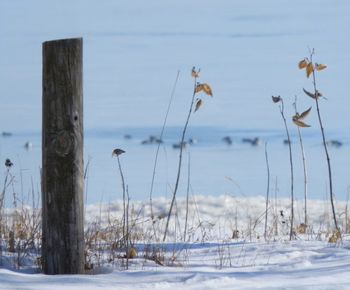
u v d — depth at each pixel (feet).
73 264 80.53
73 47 79.87
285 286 73.26
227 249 99.86
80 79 80.33
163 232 136.56
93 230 114.73
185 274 77.56
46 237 80.94
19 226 103.35
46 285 70.79
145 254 94.12
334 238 106.52
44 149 80.64
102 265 85.92
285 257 93.45
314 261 90.17
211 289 72.38
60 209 80.18
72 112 79.82
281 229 132.46
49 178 80.33
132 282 73.51
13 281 71.61
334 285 73.15
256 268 85.20
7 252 89.71
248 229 129.18
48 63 80.02
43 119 80.94
